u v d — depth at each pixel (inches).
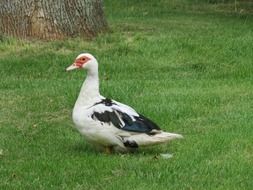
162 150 393.7
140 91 525.0
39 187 343.0
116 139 375.2
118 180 346.9
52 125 452.4
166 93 516.1
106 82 553.0
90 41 661.3
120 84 541.3
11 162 382.9
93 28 679.1
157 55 624.4
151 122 377.1
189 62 609.6
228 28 753.0
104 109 377.4
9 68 589.6
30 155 394.3
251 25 780.6
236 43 654.5
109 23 767.7
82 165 368.5
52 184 346.6
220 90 528.4
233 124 440.5
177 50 635.5
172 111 468.1
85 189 338.6
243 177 350.9
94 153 392.2
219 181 345.7
